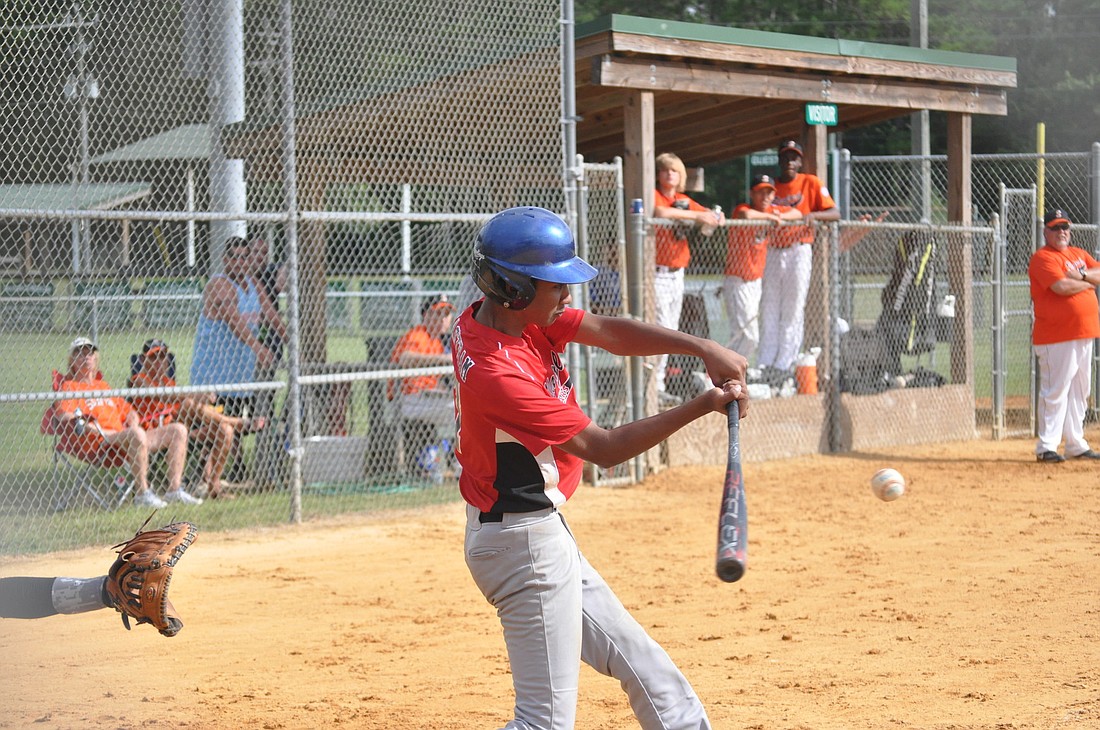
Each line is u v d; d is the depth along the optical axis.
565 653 10.16
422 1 34.16
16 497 30.70
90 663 17.59
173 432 30.52
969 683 15.91
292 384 28.39
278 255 42.84
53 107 32.69
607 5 110.75
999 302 42.91
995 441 42.50
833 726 14.17
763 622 19.62
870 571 23.36
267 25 37.19
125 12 34.28
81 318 44.75
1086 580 22.12
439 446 34.16
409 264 59.66
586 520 29.12
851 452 39.81
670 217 34.88
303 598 21.64
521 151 34.53
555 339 11.20
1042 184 50.16
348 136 37.28
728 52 35.91
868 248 49.12
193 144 48.09
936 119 106.19
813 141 40.50
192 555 25.28
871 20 117.62
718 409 10.35
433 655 17.95
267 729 14.47
